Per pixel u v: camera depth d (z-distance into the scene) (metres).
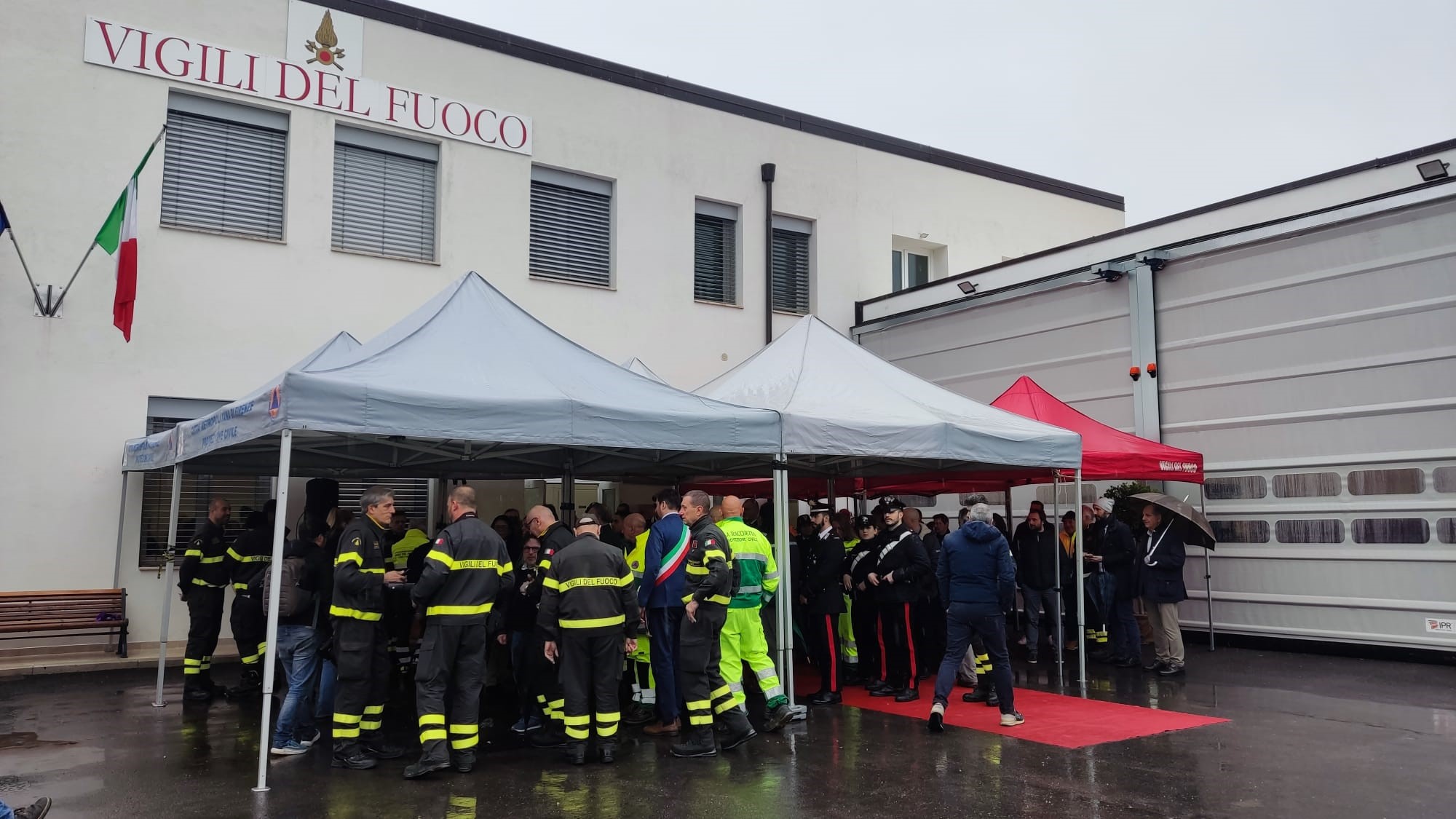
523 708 7.61
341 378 6.41
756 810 5.50
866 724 7.77
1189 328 12.73
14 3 11.12
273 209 12.73
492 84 14.33
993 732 7.46
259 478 12.37
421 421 6.39
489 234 14.13
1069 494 14.41
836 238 17.94
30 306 10.99
